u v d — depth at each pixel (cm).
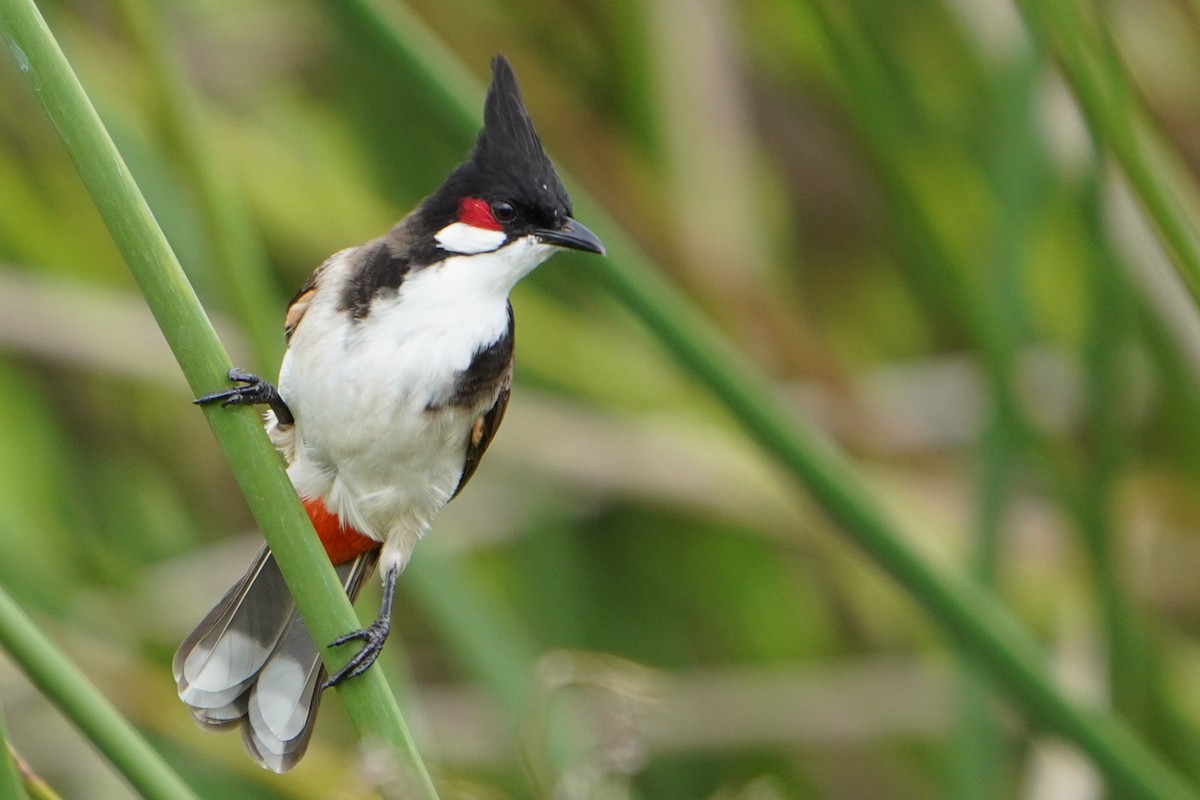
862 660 1139
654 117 1076
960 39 1058
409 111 995
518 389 1070
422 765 540
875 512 745
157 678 942
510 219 745
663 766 1117
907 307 1227
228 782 955
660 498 1070
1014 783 1073
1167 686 988
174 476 1143
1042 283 1108
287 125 1138
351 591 763
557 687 659
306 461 729
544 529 1115
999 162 877
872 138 925
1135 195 637
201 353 531
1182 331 921
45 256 1061
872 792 1169
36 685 503
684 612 1173
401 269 735
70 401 1127
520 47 1045
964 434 1127
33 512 1026
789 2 960
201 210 759
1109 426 855
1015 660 742
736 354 809
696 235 1052
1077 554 915
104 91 956
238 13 1137
